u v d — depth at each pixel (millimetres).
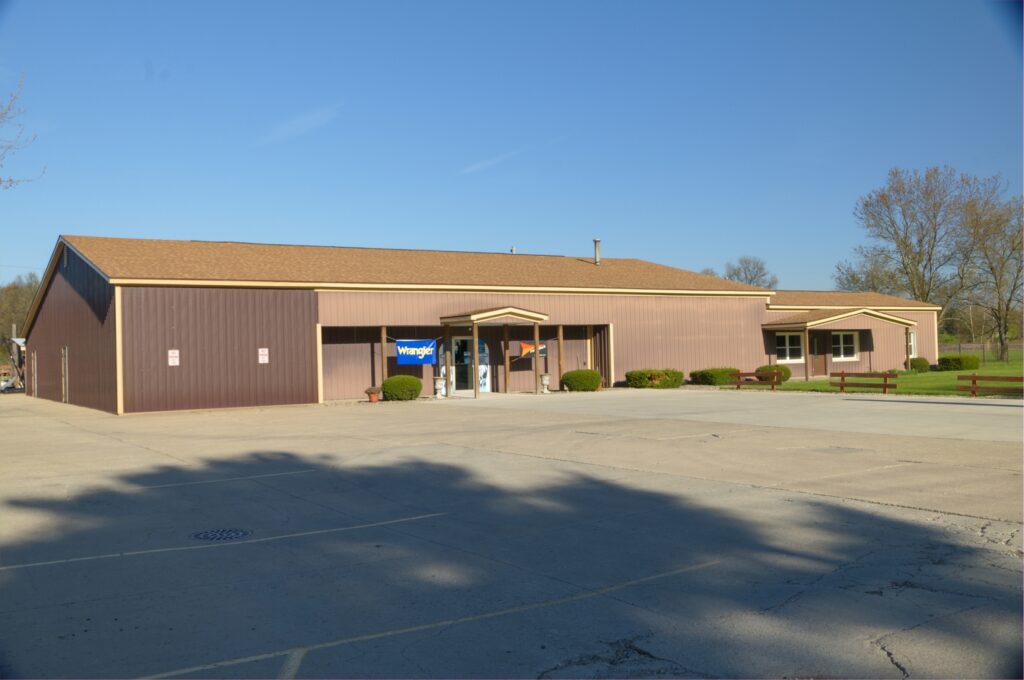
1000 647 5020
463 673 4773
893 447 13875
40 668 4918
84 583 6727
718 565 6973
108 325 25234
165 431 19297
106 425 21109
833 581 6430
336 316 27766
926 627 5383
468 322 29281
